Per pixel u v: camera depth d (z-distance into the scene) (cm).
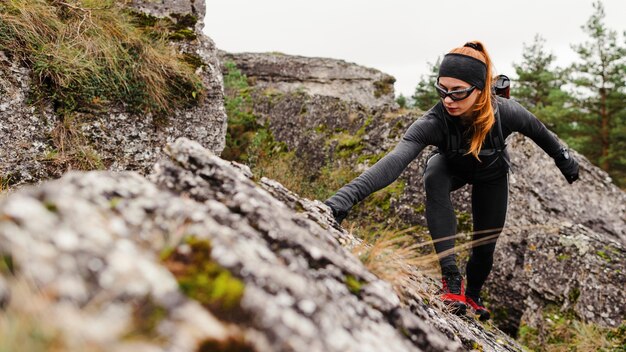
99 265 77
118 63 392
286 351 76
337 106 803
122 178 109
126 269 79
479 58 207
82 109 367
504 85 243
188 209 102
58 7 378
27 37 337
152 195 106
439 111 225
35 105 339
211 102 466
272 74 1580
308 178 753
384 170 202
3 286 70
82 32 377
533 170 560
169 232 95
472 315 268
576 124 1490
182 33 473
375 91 1684
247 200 119
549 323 433
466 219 530
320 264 113
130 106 397
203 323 76
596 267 432
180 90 439
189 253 89
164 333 71
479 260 269
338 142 746
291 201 164
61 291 71
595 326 403
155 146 417
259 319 79
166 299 77
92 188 99
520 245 494
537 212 517
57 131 351
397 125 689
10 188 320
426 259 189
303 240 115
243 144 872
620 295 410
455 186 262
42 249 75
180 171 125
